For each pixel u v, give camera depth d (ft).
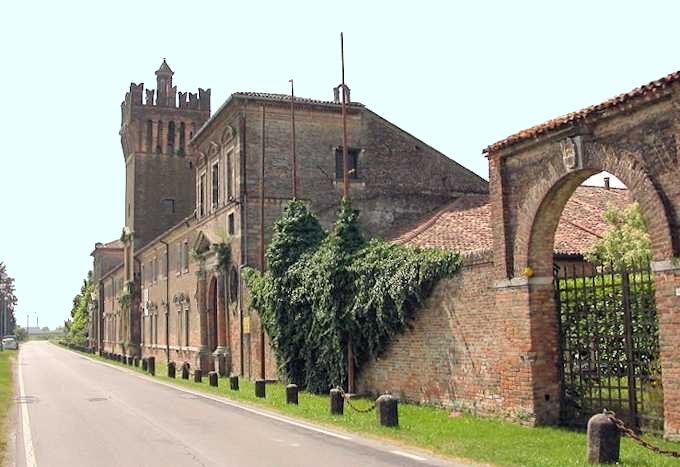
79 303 375.66
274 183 106.73
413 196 110.63
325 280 75.51
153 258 177.06
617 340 46.62
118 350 229.04
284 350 86.17
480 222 84.23
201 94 200.34
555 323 50.01
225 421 56.24
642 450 37.99
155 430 51.67
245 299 102.99
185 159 197.77
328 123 110.22
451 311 59.31
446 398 59.72
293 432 49.47
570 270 72.49
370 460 38.11
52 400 75.97
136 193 192.54
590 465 34.94
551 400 49.24
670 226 39.42
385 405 49.93
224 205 112.68
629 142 42.29
